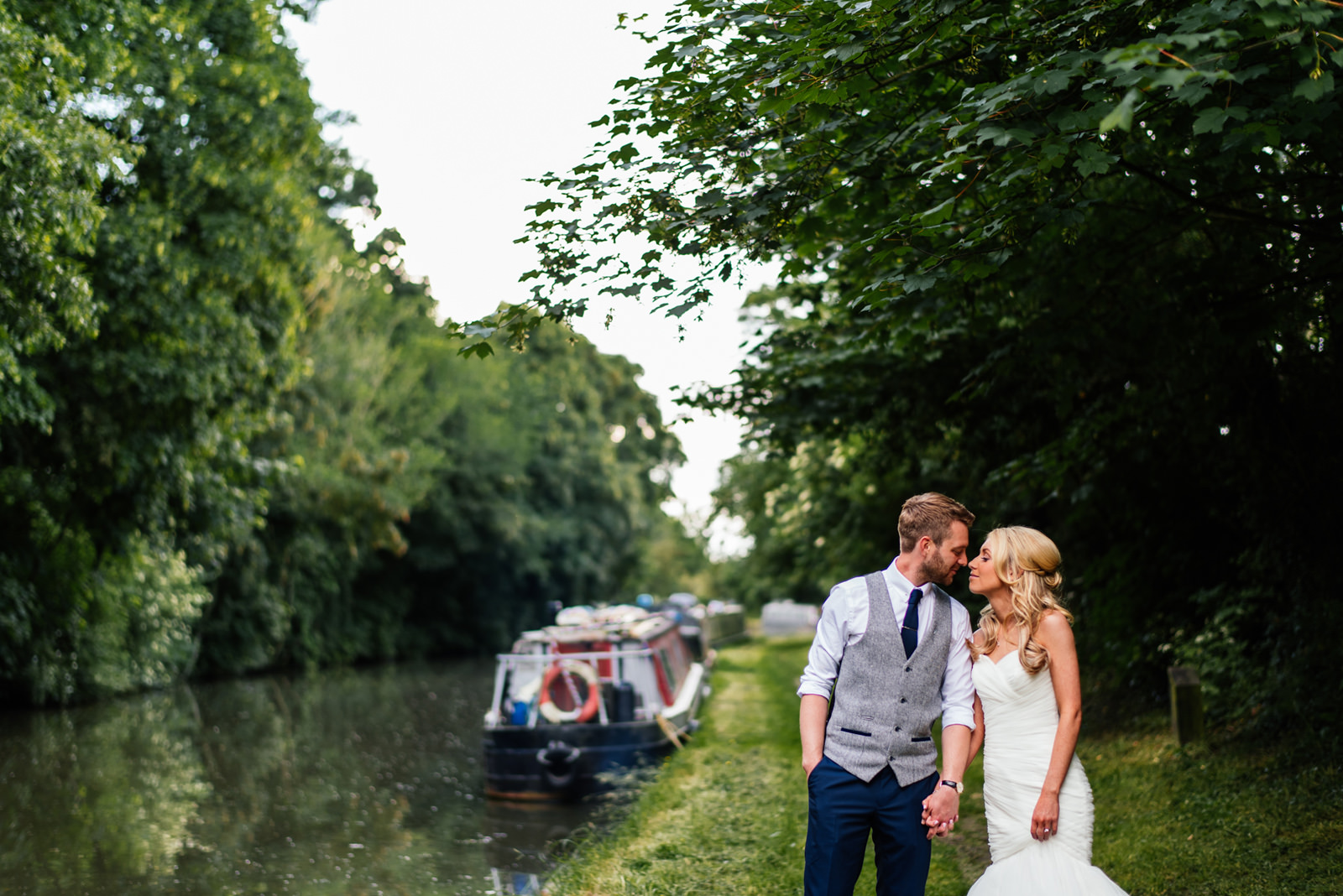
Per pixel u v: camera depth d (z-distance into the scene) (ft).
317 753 50.11
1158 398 25.13
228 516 63.05
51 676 62.28
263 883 27.66
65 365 48.24
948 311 22.56
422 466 114.32
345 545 112.88
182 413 51.80
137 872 28.73
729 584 198.29
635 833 27.12
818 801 12.18
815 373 31.14
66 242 41.88
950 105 18.30
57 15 38.81
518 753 38.34
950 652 12.59
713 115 18.01
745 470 86.63
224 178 50.70
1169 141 15.53
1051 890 11.95
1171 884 18.08
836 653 12.64
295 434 94.79
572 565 155.12
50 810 36.40
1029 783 12.29
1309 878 16.83
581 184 18.94
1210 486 28.50
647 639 44.70
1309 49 11.27
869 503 50.88
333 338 103.30
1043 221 15.66
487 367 141.28
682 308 18.61
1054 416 31.19
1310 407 24.14
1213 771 23.79
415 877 28.14
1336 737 22.09
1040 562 12.70
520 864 29.40
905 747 12.17
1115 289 22.24
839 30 15.25
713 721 48.55
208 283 50.88
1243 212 18.49
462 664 121.90
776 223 19.42
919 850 12.07
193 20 49.98
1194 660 29.22
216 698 76.02
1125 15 14.32
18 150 32.12
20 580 57.98
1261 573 27.30
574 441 164.55
